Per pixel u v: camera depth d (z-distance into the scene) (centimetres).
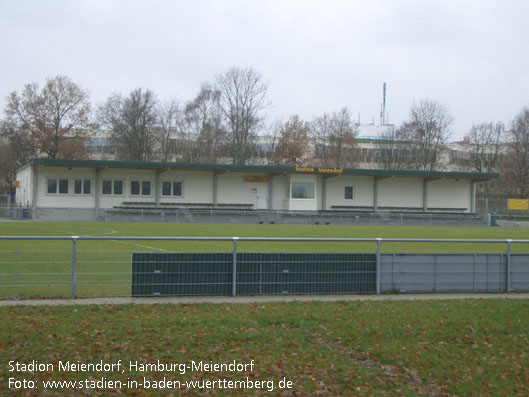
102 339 836
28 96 6725
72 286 1148
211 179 5275
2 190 7650
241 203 5331
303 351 825
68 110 6825
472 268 1331
